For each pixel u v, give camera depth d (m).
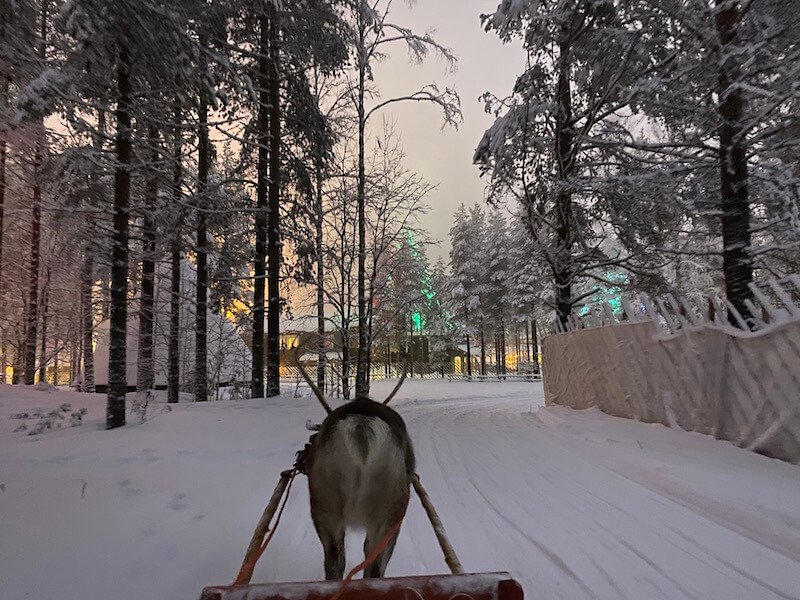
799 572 3.95
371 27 18.64
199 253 17.31
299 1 16.89
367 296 21.16
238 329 22.53
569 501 5.95
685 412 8.70
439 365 54.69
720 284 20.98
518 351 64.69
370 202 19.88
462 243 52.47
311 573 4.02
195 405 14.27
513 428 12.34
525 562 4.21
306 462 3.75
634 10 12.13
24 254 25.48
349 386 20.27
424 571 4.05
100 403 15.23
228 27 17.02
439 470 7.71
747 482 5.80
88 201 12.18
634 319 10.58
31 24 9.69
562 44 15.50
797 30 9.49
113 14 8.20
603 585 3.77
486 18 15.77
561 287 16.41
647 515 5.37
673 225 14.42
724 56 9.34
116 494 5.53
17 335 27.05
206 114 16.23
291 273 18.89
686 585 3.76
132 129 11.09
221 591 2.22
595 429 10.08
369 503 3.03
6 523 4.57
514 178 16.89
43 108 9.08
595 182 13.35
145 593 3.53
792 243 9.55
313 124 18.86
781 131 10.32
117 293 9.95
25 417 11.77
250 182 16.94
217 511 5.28
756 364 6.98
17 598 3.35
